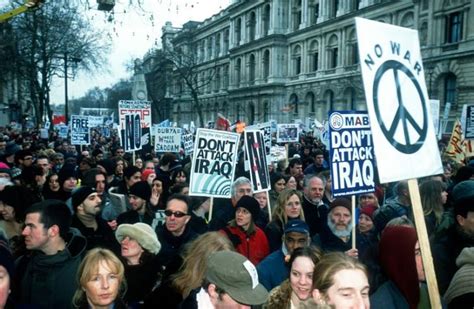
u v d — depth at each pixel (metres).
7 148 11.85
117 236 4.24
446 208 7.00
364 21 3.22
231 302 2.69
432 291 3.04
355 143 5.62
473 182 4.99
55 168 11.22
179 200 5.00
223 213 6.70
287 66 60.47
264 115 63.50
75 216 5.21
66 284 3.68
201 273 3.51
